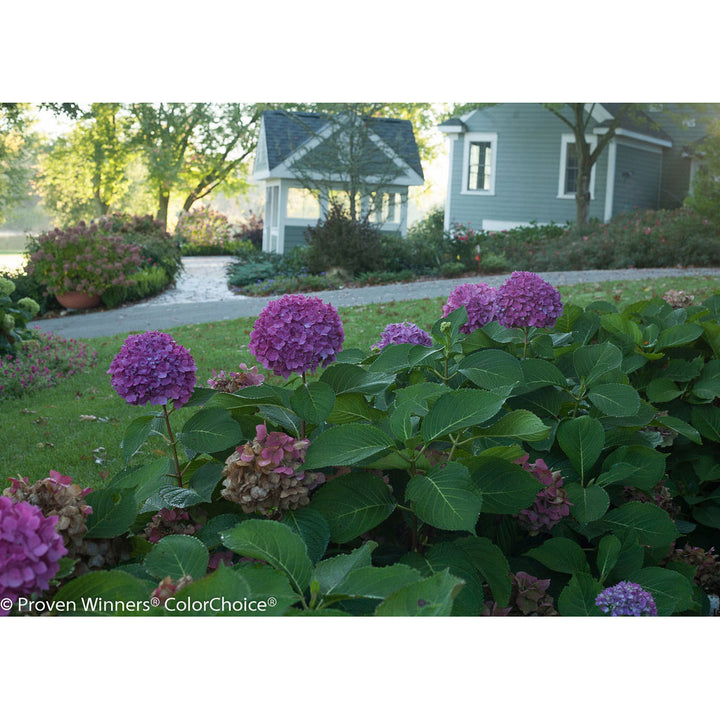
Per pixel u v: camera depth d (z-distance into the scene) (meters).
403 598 1.22
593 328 2.99
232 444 1.79
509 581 1.61
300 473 1.57
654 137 23.62
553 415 2.27
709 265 16.98
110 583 1.30
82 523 1.43
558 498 1.80
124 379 1.82
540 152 23.69
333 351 1.92
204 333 9.98
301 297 1.93
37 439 5.35
